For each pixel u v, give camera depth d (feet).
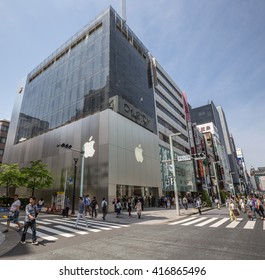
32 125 121.90
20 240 25.58
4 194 119.14
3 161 135.13
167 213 63.10
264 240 24.27
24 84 155.43
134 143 88.79
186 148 161.68
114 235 28.86
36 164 87.15
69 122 94.22
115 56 92.43
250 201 49.03
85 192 73.10
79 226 38.29
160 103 131.85
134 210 73.36
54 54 131.03
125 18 117.91
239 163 456.86
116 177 72.28
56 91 112.98
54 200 67.05
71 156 85.20
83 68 100.27
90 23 109.29
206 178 183.11
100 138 76.48
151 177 94.79
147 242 23.97
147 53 129.18
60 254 19.21
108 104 79.46
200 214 61.93
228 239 25.07
